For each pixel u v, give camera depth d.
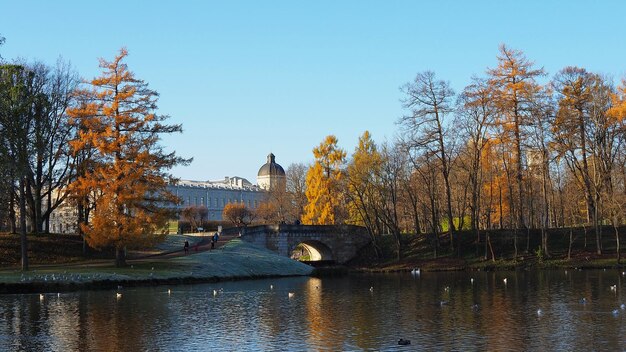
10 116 64.25
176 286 66.19
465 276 79.69
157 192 73.00
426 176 107.62
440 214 120.81
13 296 55.78
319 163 114.44
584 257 88.00
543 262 88.12
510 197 94.31
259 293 60.06
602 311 45.88
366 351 33.84
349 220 118.06
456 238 97.94
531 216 97.75
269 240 101.88
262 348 34.84
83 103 71.88
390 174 102.81
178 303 51.94
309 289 64.56
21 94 67.12
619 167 93.50
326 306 50.59
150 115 69.94
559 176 105.69
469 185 103.31
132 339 37.19
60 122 81.44
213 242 91.94
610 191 87.44
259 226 102.50
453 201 116.75
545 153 86.94
